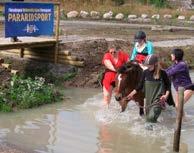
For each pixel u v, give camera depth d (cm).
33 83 1506
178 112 1071
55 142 1117
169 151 1090
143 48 1363
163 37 2872
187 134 1210
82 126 1242
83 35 2719
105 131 1209
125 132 1207
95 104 1457
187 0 5103
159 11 4456
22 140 1123
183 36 2975
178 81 1294
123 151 1081
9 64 1727
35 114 1341
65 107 1420
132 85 1254
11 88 1459
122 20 4019
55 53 1831
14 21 1708
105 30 3134
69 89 1653
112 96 1470
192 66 2061
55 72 1783
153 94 1227
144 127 1241
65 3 4388
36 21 1780
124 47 2155
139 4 4725
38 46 1778
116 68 1360
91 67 1834
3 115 1319
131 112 1350
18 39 1798
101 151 1072
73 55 1922
